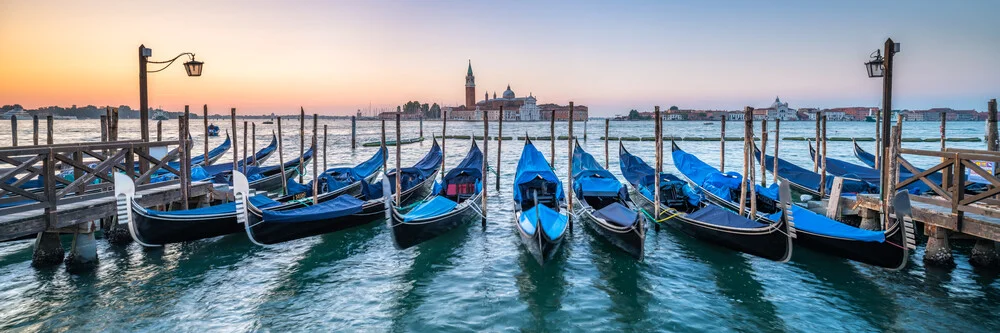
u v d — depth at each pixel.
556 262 11.83
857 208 13.63
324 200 16.61
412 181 19.39
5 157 9.28
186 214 11.45
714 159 38.28
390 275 11.11
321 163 36.03
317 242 13.45
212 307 9.41
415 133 96.44
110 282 10.40
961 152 10.20
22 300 9.45
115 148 12.19
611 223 12.11
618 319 8.95
